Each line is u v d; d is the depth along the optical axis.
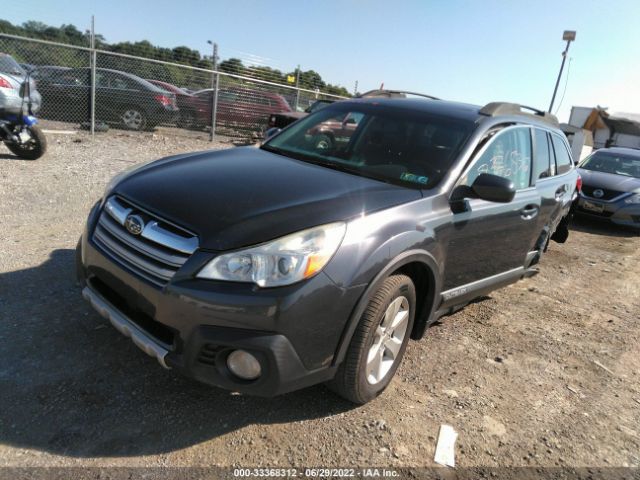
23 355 3.03
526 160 4.25
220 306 2.31
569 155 5.61
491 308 4.87
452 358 3.77
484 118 3.81
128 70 12.61
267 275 2.35
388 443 2.74
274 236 2.41
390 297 2.76
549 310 5.03
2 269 4.09
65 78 11.73
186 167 3.22
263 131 15.39
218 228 2.45
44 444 2.41
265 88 15.27
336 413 2.92
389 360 3.08
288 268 2.36
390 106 4.02
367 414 2.95
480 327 4.39
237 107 14.70
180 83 13.49
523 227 4.12
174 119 13.48
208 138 14.25
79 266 3.03
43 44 11.44
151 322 2.61
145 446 2.49
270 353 2.34
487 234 3.61
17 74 9.31
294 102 16.31
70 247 4.74
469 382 3.48
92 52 11.78
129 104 12.80
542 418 3.19
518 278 4.47
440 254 3.13
